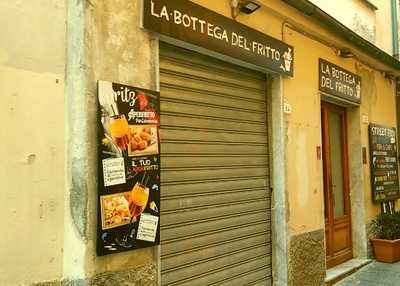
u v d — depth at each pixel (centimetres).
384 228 800
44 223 303
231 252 494
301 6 553
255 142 542
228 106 501
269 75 566
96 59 328
